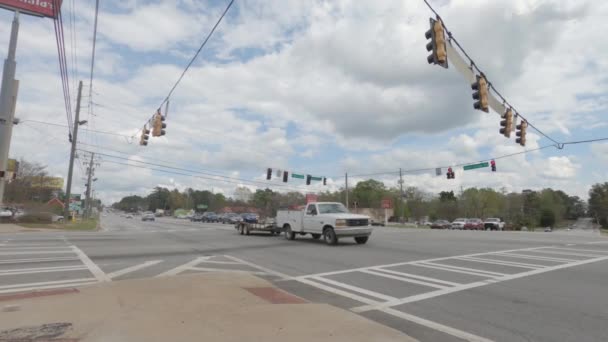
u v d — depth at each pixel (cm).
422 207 9744
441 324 561
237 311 577
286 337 462
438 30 1017
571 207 15725
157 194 16938
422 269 1067
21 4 2369
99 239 2070
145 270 1041
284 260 1269
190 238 2238
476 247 1667
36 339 442
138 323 507
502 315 606
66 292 705
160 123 2100
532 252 1465
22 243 1761
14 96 2552
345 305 672
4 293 737
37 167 7381
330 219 1811
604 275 948
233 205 12638
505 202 10044
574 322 569
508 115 1856
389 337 470
